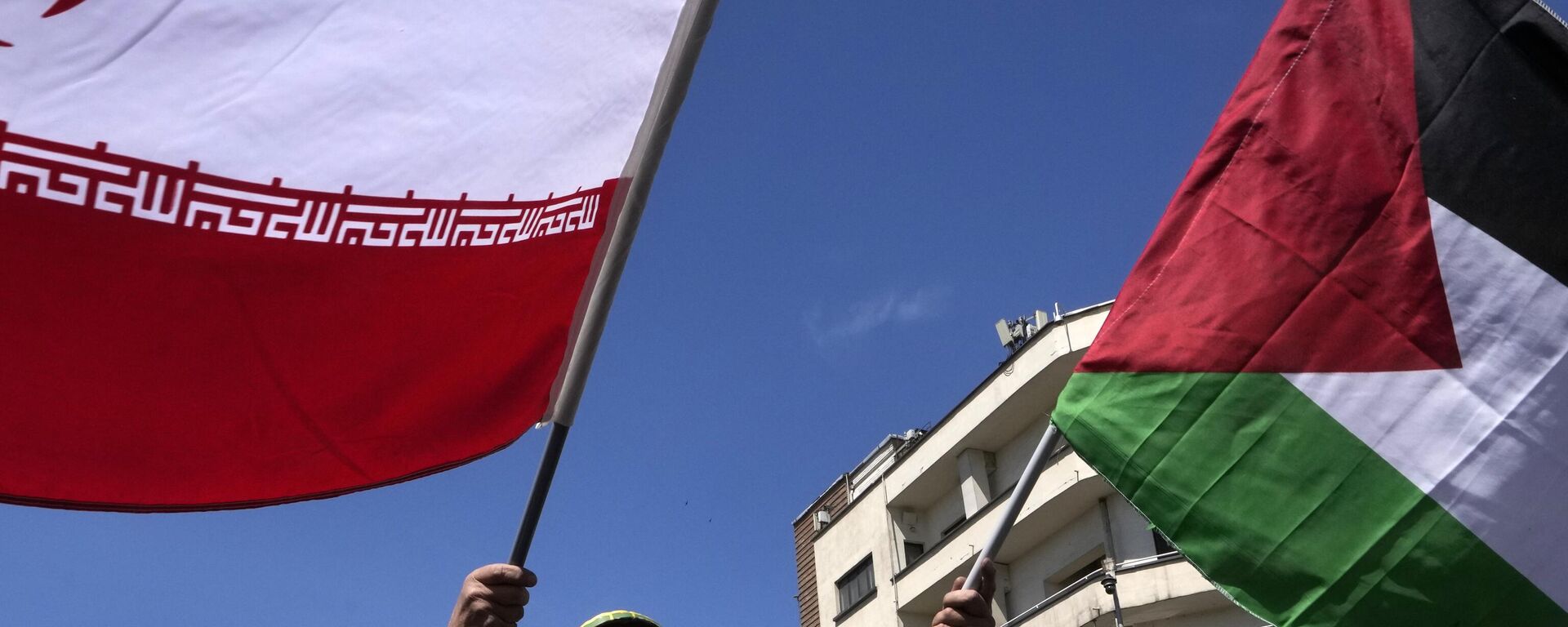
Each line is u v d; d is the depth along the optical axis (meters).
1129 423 5.39
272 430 4.14
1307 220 5.57
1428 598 5.03
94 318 3.83
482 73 4.33
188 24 3.87
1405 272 5.45
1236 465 5.27
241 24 3.96
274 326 4.05
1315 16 5.89
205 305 3.95
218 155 3.89
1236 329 5.46
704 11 4.56
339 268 4.11
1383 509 5.15
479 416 4.51
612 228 4.60
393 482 4.39
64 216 3.72
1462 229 5.50
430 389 4.38
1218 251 5.61
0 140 3.62
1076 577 25.03
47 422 3.85
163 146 3.81
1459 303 5.39
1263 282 5.51
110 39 3.76
